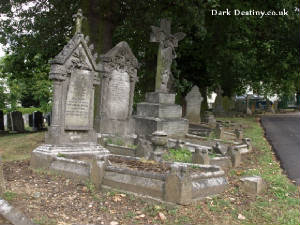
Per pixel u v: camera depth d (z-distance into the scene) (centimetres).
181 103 2847
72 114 984
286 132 1942
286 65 3144
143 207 609
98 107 1309
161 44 1659
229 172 926
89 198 657
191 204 617
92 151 981
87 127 1017
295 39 2755
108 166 721
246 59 3125
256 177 800
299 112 4419
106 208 605
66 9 1950
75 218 555
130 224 544
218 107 3253
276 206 676
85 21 1672
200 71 2966
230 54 2861
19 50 2150
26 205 585
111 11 1750
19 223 479
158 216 573
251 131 1964
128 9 1964
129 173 681
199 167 801
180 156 1032
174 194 606
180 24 2283
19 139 1516
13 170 876
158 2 1992
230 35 2769
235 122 2469
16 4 1969
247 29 2720
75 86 990
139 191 656
